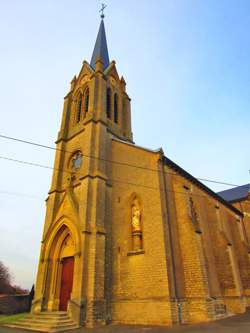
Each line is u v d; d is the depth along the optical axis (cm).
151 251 1608
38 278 1830
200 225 2031
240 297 1967
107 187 1959
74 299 1489
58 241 1902
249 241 3184
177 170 2033
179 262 1595
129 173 1988
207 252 1952
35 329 1395
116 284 1669
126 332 1211
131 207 1867
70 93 2839
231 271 2052
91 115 2212
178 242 1673
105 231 1750
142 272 1591
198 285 1496
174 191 1872
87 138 2117
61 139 2450
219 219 2477
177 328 1231
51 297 1748
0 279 5584
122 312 1559
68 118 2658
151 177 1836
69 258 1828
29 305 2438
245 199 3872
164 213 1675
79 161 2162
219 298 1681
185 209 1758
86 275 1555
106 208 1870
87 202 1778
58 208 1992
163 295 1441
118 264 1725
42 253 1906
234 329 1083
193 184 2238
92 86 2475
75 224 1752
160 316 1401
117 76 3016
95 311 1462
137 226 1756
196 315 1428
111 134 2339
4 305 2261
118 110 2736
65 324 1373
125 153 2094
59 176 2256
